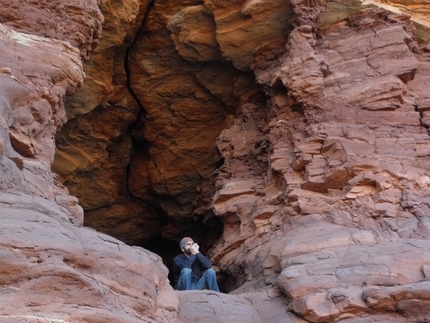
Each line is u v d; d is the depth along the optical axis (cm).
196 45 1282
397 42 1148
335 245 891
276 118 1166
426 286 757
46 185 771
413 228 913
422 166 1014
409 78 1136
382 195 953
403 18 1184
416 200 948
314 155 1042
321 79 1123
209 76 1340
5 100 750
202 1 1328
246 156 1223
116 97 1381
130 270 652
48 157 838
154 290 669
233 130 1283
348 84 1125
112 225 1475
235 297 834
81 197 1425
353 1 1193
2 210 608
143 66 1361
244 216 1098
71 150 1369
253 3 1202
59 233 613
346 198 962
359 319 762
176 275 941
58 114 912
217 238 1310
